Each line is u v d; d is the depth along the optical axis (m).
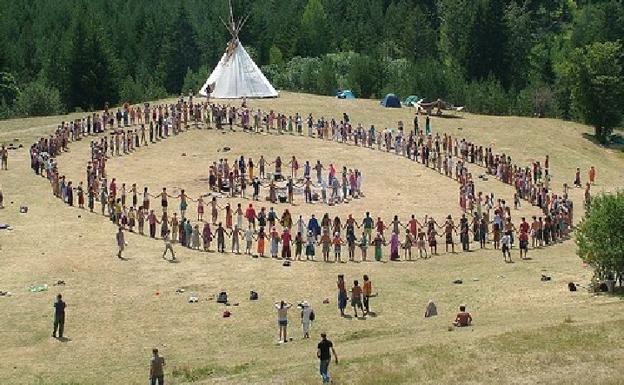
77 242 49.81
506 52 128.62
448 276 46.00
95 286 42.91
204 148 73.56
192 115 80.94
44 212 55.28
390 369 29.30
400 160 73.38
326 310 40.12
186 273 45.56
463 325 35.41
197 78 129.00
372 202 61.34
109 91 115.75
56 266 45.56
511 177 68.94
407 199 62.50
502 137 84.75
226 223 53.94
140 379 31.50
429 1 177.38
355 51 152.75
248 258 49.00
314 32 154.25
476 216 53.62
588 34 142.00
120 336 36.69
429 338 33.44
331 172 61.75
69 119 86.31
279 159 67.31
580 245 42.00
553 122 94.06
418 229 51.81
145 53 147.75
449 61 141.75
